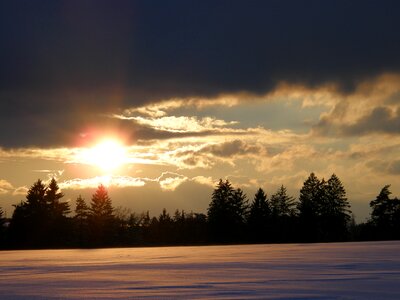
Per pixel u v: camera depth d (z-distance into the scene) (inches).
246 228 4315.9
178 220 4712.1
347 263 1158.3
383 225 4224.9
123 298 607.2
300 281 769.6
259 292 641.6
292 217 4367.6
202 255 1766.7
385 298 580.4
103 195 4389.8
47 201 4146.2
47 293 664.4
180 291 665.0
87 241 4291.3
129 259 1585.9
